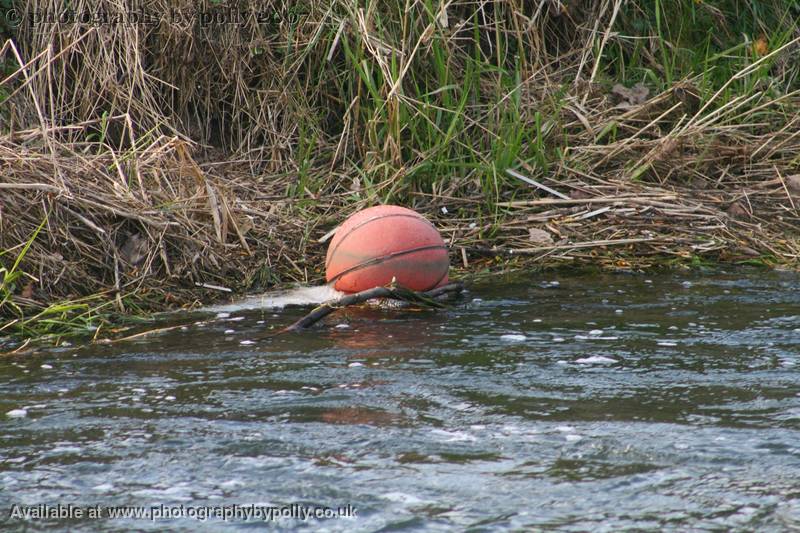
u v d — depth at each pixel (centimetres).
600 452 1235
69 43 2967
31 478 1180
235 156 3103
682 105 3148
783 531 1018
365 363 1664
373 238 2125
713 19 3650
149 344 1822
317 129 3084
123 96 2966
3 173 2230
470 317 1998
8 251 2031
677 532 1020
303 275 2336
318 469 1194
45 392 1522
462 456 1228
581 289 2244
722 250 2545
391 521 1055
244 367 1650
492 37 3397
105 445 1281
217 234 2336
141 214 2286
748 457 1210
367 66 2911
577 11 3466
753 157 3000
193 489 1145
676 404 1419
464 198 2744
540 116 2944
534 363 1647
